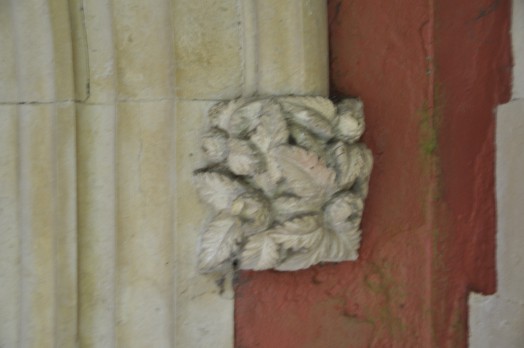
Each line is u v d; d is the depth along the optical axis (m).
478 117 1.48
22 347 1.36
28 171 1.34
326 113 1.38
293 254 1.40
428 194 1.56
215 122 1.39
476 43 1.48
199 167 1.42
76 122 1.35
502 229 1.43
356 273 1.55
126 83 1.39
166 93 1.39
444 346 1.56
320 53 1.43
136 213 1.41
